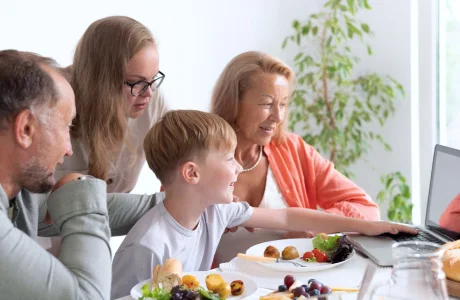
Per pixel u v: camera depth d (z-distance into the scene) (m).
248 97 2.06
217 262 2.06
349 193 2.25
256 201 2.19
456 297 1.42
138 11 3.06
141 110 1.94
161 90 2.19
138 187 3.12
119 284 1.66
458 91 3.11
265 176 2.20
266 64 2.08
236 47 3.31
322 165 2.30
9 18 2.79
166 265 1.50
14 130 1.18
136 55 1.83
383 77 3.27
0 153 1.19
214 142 1.71
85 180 1.30
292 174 2.21
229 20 3.28
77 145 1.92
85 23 2.96
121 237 3.17
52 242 1.99
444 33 3.13
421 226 2.01
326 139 3.33
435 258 0.98
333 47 3.31
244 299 1.42
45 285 1.14
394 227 1.90
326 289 1.38
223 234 2.11
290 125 3.43
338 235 1.80
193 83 3.23
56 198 1.29
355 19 3.31
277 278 1.60
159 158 1.74
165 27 3.13
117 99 1.85
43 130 1.20
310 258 1.70
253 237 2.09
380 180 3.34
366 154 3.37
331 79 3.29
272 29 3.38
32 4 2.84
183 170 1.71
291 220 1.98
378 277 1.57
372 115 3.32
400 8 3.18
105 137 1.88
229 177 1.74
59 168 1.93
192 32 3.20
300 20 3.39
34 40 2.86
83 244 1.24
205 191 1.73
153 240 1.67
